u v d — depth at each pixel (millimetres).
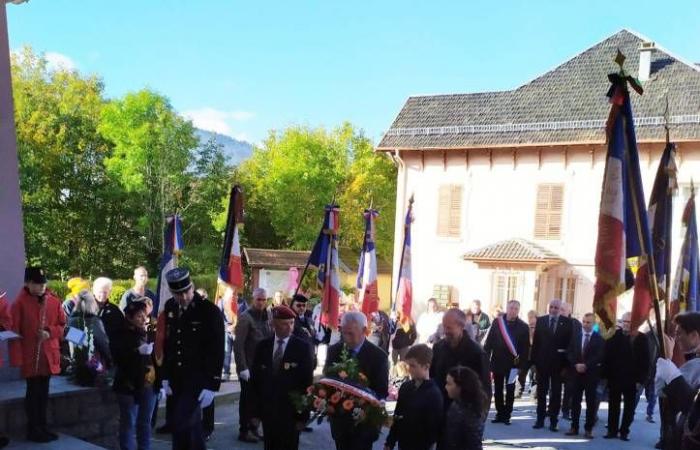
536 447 9297
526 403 13203
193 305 6293
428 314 15336
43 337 6836
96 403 7848
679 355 5863
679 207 22859
